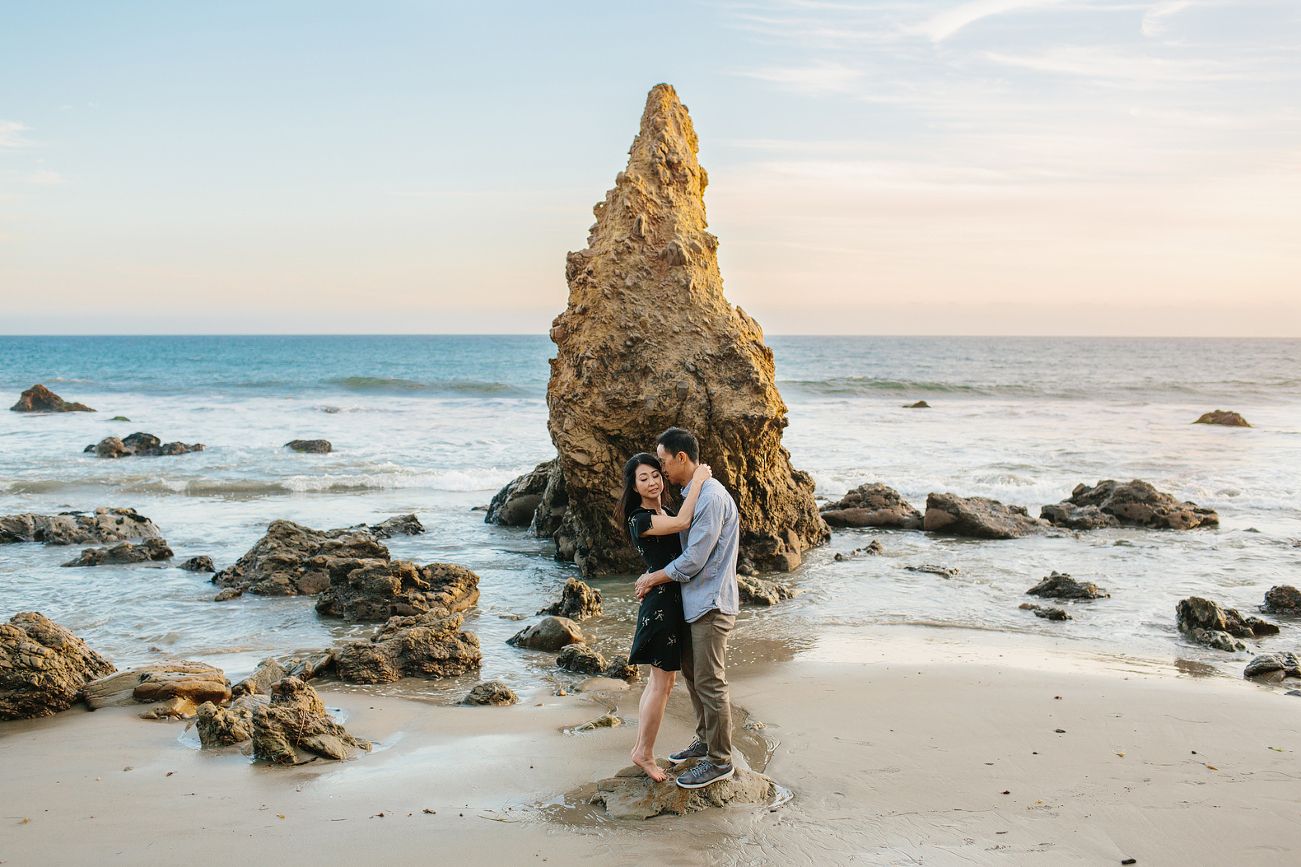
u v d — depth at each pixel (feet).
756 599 31.63
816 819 13.93
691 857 12.57
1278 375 205.05
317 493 57.21
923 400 129.39
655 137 39.86
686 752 15.62
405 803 14.48
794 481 41.78
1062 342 597.11
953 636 27.50
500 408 113.80
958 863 12.50
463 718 19.67
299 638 27.48
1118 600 31.99
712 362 36.65
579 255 39.34
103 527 42.11
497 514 47.98
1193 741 17.78
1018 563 38.40
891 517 47.06
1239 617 28.04
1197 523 46.75
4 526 41.75
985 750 17.24
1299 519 49.29
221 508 51.24
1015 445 77.61
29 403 106.22
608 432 36.22
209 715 17.78
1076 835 13.42
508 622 29.66
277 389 150.82
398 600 29.89
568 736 18.19
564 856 12.58
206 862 12.30
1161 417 104.58
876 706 20.21
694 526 14.12
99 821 13.71
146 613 30.09
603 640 27.40
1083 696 20.92
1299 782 15.62
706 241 39.32
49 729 18.67
